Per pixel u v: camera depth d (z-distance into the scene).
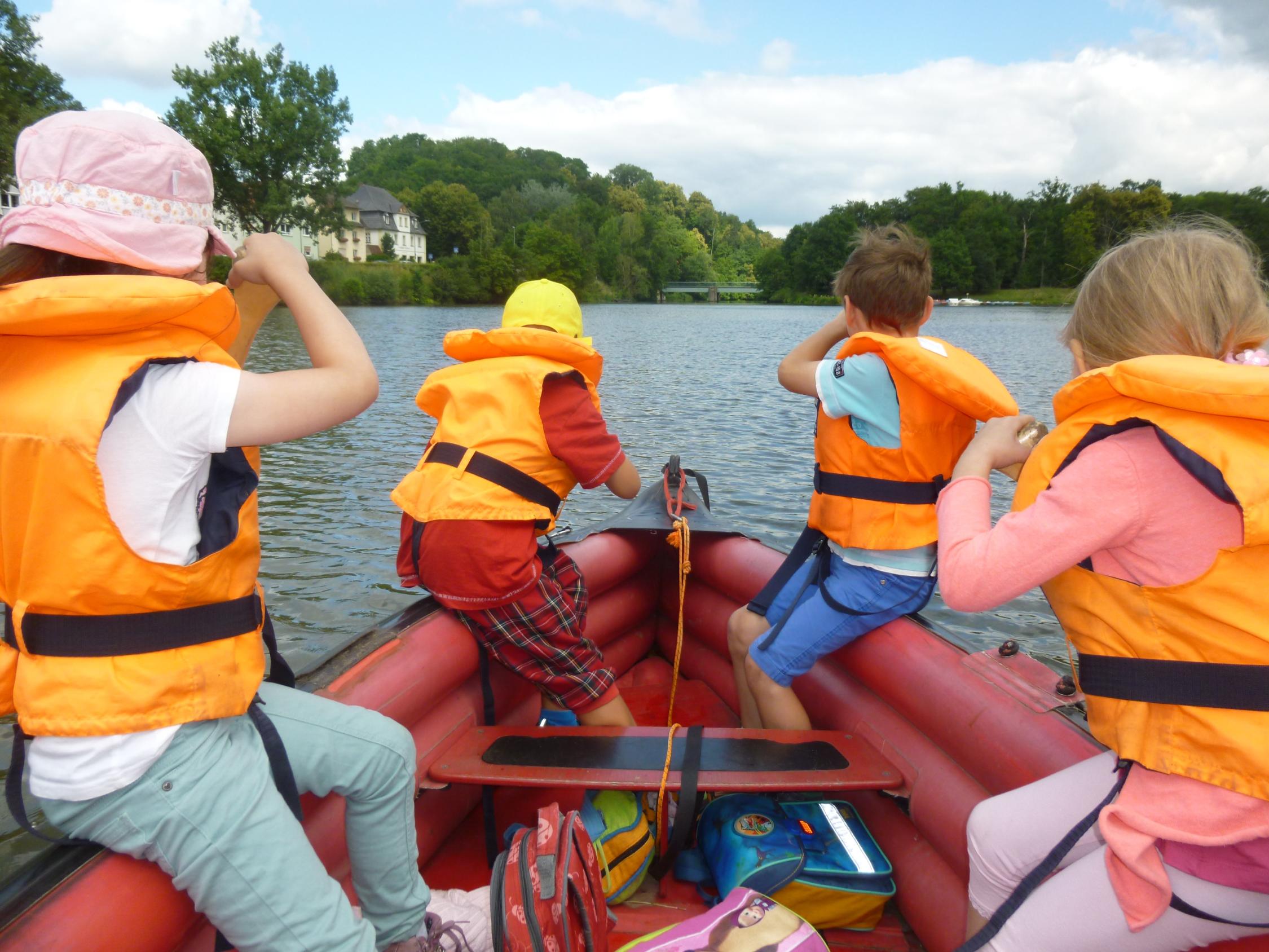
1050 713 1.70
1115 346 1.17
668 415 12.09
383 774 1.28
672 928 1.56
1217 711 0.99
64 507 0.96
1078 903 1.10
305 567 6.08
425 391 2.18
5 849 3.34
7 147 34.44
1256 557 0.97
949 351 1.89
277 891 1.09
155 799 1.02
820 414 2.08
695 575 3.13
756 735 1.99
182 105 51.91
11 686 1.04
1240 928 1.01
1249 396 0.94
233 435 1.05
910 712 1.95
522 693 2.47
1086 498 1.05
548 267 81.50
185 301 1.02
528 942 1.32
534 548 2.02
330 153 54.38
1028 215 87.31
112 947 1.07
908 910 1.86
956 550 1.19
